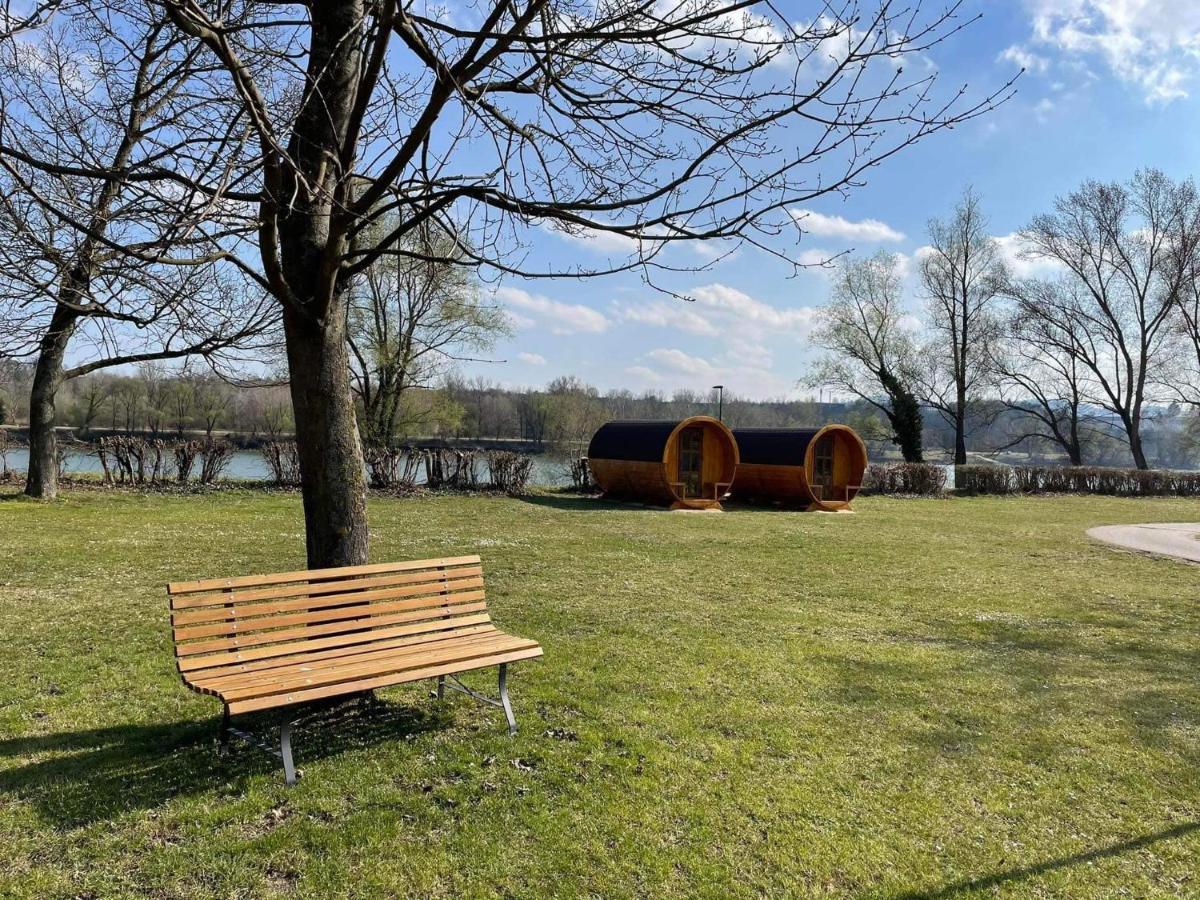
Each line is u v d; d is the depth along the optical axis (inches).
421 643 203.2
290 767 164.9
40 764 169.9
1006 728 216.8
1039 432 1772.9
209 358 328.5
